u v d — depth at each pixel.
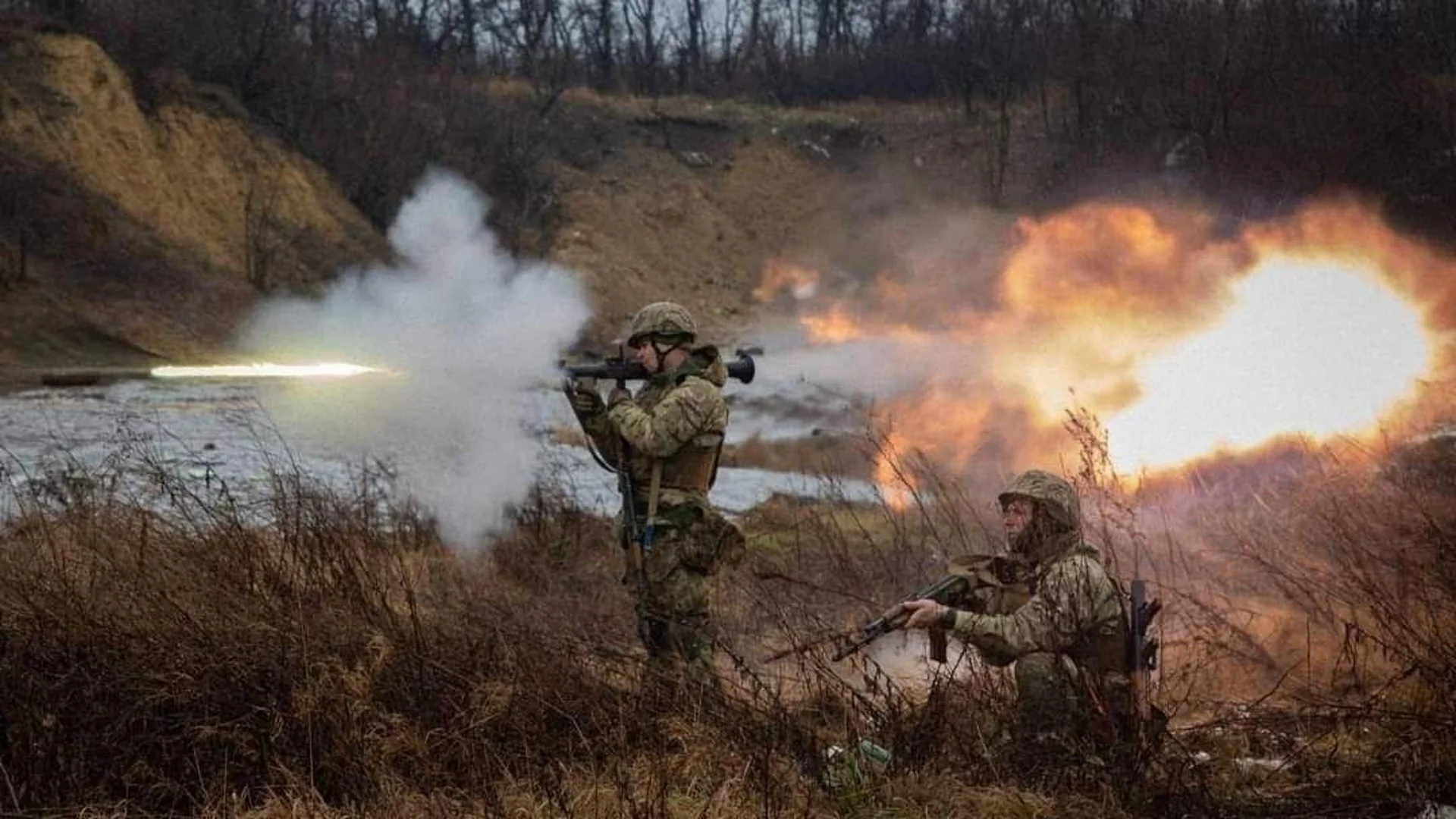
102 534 6.48
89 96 37.25
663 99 55.84
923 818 4.68
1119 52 40.94
